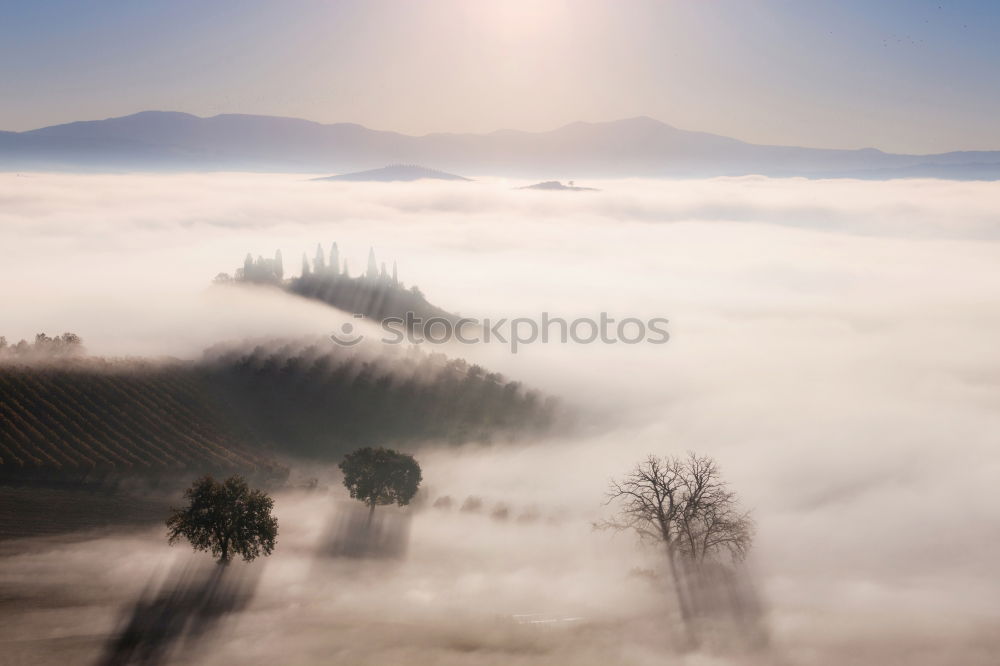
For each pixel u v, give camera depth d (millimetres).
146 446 144250
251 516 79562
